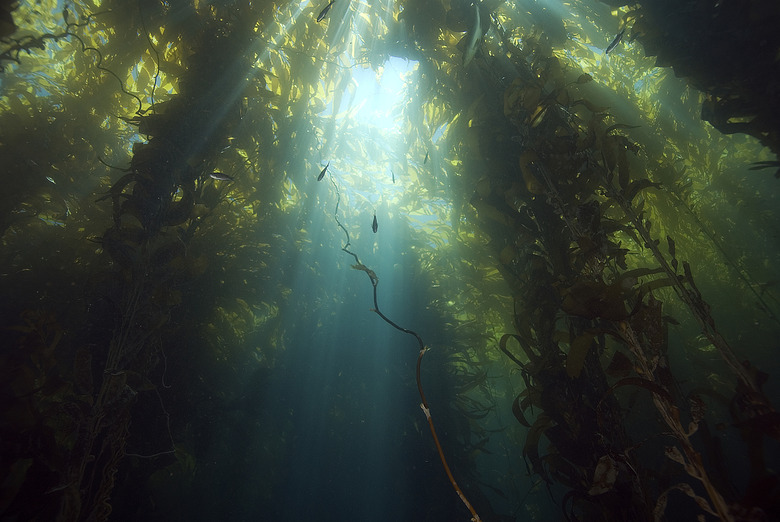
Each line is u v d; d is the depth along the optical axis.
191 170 2.20
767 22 1.66
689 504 3.81
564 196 1.80
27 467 1.55
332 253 4.40
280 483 4.30
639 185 1.67
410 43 2.90
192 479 4.12
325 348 4.41
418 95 3.20
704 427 1.38
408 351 4.29
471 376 4.39
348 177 4.49
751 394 1.14
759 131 1.80
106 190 3.52
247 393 3.95
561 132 2.02
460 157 2.79
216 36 2.55
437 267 4.82
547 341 1.92
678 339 4.92
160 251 2.01
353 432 4.26
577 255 1.87
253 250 3.93
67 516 1.43
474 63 2.46
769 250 4.94
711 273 5.00
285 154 3.20
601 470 1.34
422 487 3.69
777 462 4.11
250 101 2.64
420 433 3.89
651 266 4.92
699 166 4.79
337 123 3.87
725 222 5.05
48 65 3.48
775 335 4.70
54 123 3.15
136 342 1.86
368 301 4.49
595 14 3.76
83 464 1.55
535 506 5.99
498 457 6.54
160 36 2.85
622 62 4.36
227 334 4.19
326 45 3.17
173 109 2.31
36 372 1.59
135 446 2.65
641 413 4.19
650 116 4.38
